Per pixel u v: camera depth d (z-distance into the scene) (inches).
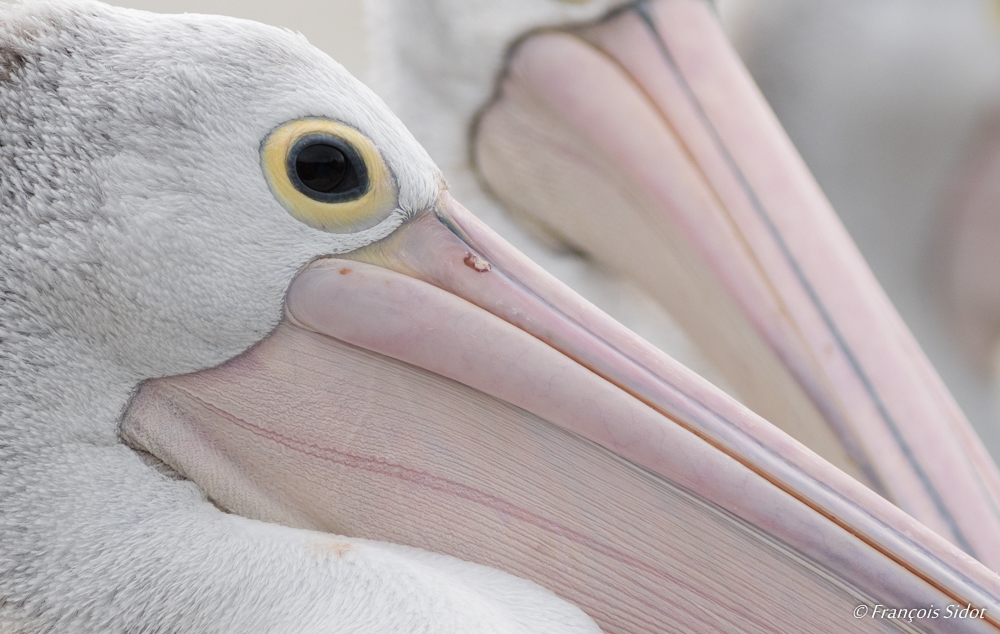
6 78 56.1
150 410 56.8
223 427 57.0
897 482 60.5
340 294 56.9
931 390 60.9
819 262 61.5
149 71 56.2
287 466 57.2
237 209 56.4
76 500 56.2
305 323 56.9
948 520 60.2
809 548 56.7
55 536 56.1
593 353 57.0
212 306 56.5
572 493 57.1
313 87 56.6
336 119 56.6
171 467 57.0
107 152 56.1
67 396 56.3
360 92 57.0
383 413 57.1
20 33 56.2
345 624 56.1
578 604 57.2
